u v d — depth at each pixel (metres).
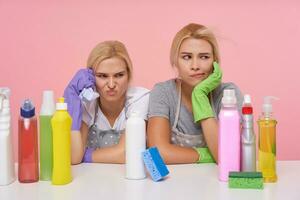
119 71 1.29
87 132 1.33
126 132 0.99
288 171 1.05
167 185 0.92
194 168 1.11
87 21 1.83
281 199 0.81
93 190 0.89
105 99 1.33
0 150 0.93
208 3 1.80
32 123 0.96
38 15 1.83
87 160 1.22
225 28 1.80
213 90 1.29
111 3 1.82
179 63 1.29
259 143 0.95
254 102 1.80
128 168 0.98
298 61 1.79
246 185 0.89
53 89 1.84
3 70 1.85
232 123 0.94
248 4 1.79
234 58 1.80
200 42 1.25
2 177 0.93
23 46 1.85
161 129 1.26
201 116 1.19
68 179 0.95
